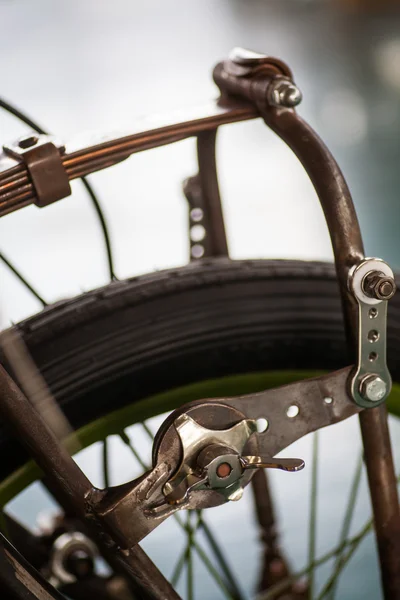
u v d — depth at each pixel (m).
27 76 5.08
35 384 0.95
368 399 0.91
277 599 1.23
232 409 0.88
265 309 1.01
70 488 0.88
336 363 1.03
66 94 4.71
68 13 6.44
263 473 1.22
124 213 3.24
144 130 0.94
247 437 0.88
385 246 2.75
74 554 1.11
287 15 6.10
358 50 5.14
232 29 5.89
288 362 1.02
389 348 1.04
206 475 0.87
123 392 0.98
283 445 0.90
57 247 2.96
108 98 4.66
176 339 0.98
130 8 6.54
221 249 1.12
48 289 2.67
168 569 1.51
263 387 1.02
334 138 3.74
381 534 0.96
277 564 1.24
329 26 5.74
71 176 0.92
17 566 0.88
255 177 3.49
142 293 0.99
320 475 1.73
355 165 3.45
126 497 0.87
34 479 0.98
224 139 3.88
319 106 4.19
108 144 0.93
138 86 4.83
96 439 0.98
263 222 3.10
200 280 1.01
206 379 1.00
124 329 0.98
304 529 1.59
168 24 6.09
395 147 3.59
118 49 5.54
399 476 1.06
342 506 1.64
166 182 3.49
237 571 1.49
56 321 0.98
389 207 3.04
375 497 0.95
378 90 4.36
